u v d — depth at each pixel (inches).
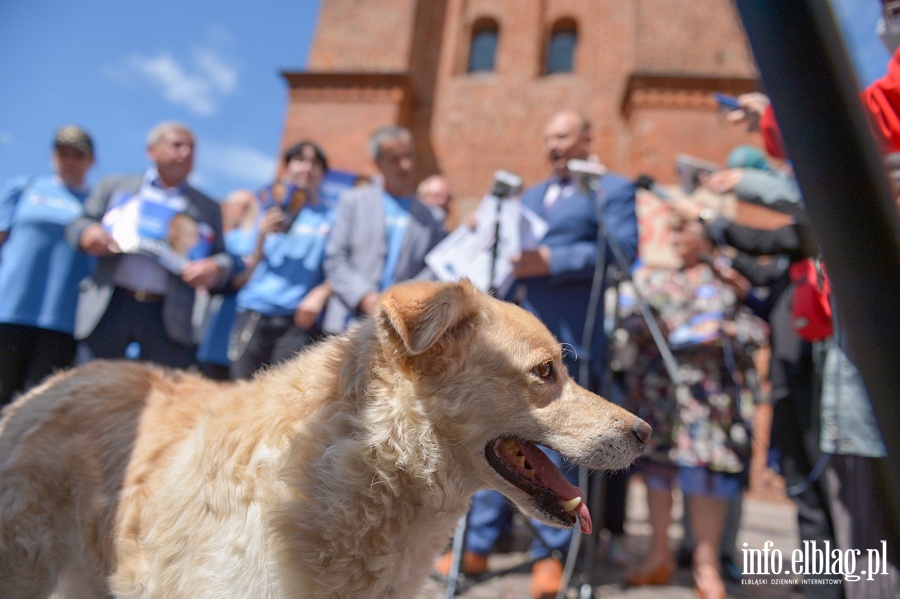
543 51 519.8
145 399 94.1
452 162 494.3
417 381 80.1
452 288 82.5
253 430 78.1
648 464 168.7
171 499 78.4
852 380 100.0
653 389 166.9
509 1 525.0
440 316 75.4
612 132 486.9
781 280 165.2
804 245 127.1
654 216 387.9
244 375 175.5
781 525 280.4
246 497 73.9
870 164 30.8
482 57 528.4
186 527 76.0
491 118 498.6
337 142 465.7
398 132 175.2
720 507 152.9
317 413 79.0
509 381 84.3
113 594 79.9
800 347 148.3
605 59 503.5
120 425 90.0
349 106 471.2
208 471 76.9
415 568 80.5
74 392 94.3
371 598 75.2
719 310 167.2
